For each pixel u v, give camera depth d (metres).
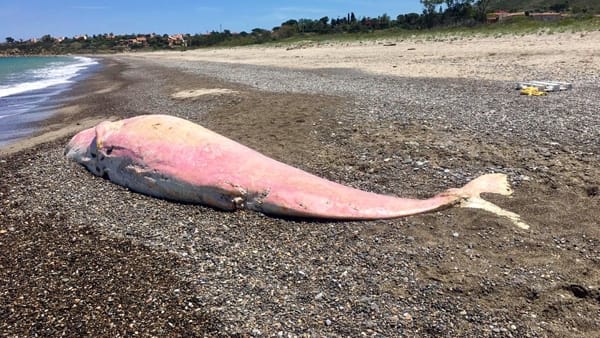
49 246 6.11
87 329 4.42
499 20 45.66
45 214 7.14
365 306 4.59
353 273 5.14
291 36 73.50
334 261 5.41
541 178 7.07
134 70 39.88
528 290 4.62
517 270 4.95
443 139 9.18
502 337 4.10
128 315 4.62
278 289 4.95
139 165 7.57
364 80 19.27
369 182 7.57
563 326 4.19
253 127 11.51
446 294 4.68
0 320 4.58
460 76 18.27
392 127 10.35
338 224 6.20
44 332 4.39
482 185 6.76
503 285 4.73
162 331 4.37
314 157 8.91
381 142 9.35
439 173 7.65
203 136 7.43
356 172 8.02
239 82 21.50
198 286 5.06
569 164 7.49
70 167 9.06
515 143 8.64
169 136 7.53
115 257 5.77
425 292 4.74
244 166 6.91
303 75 23.19
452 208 6.31
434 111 11.66
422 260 5.26
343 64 27.91
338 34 61.31
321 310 4.58
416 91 15.22
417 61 24.95
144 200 7.41
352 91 16.11
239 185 6.74
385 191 7.21
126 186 7.90
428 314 4.44
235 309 4.64
